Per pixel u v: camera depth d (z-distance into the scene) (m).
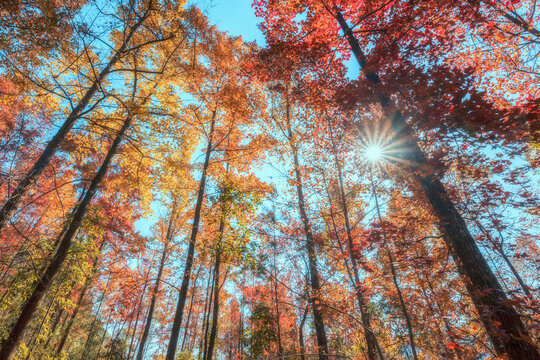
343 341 9.79
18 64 5.22
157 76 8.59
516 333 2.89
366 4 5.85
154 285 8.08
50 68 6.15
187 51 9.27
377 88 4.30
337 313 6.38
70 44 5.21
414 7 5.07
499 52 7.75
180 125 8.05
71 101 4.59
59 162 9.16
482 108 3.19
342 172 6.88
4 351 4.94
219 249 7.97
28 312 5.42
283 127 10.96
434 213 4.36
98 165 11.34
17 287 5.83
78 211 6.71
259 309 13.17
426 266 4.38
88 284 10.77
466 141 3.60
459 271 4.32
